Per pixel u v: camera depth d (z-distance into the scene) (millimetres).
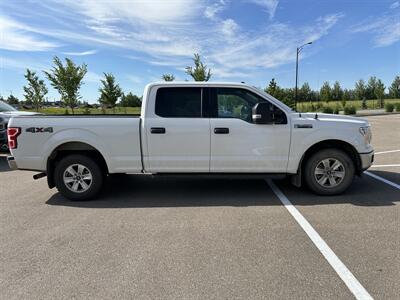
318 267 3178
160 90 5312
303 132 5258
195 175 5406
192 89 5320
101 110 32438
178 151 5285
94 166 5387
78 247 3697
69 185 5449
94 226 4332
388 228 4074
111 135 5262
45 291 2855
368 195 5457
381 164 7914
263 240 3795
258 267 3195
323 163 5402
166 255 3469
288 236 3895
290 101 33812
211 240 3820
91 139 5258
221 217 4578
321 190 5434
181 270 3162
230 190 5949
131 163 5332
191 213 4777
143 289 2857
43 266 3285
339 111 41688
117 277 3057
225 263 3283
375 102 58500
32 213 4895
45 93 31094
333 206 4938
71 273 3143
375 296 2715
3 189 6352
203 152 5285
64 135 5254
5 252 3605
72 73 24797
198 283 2936
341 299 2682
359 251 3486
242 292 2793
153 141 5262
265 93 5344
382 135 14297
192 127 5230
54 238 3955
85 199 5473
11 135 5297
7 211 5000
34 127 5262
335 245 3637
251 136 5250
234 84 5324
